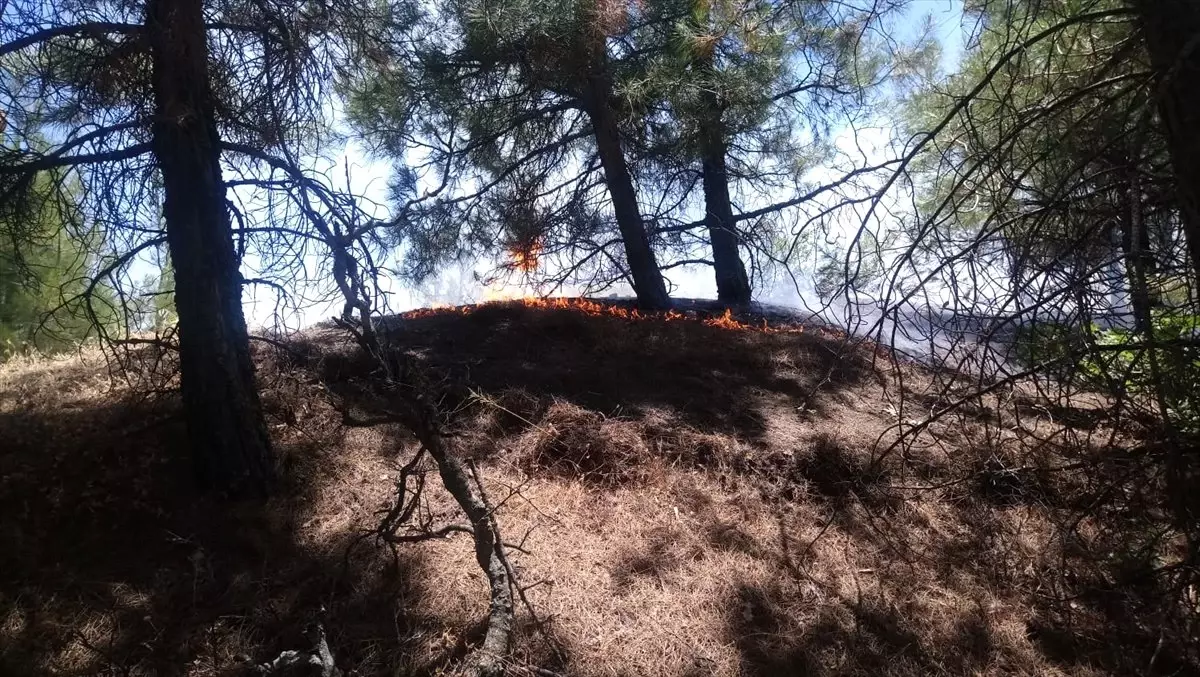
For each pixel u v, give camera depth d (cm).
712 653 370
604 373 650
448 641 360
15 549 393
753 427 577
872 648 380
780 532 469
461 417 557
